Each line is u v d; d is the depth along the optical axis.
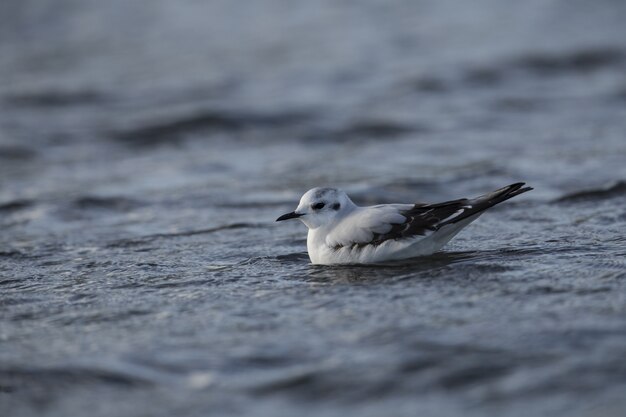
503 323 8.59
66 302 10.41
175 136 23.77
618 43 32.38
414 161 19.73
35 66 34.00
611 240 12.16
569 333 8.16
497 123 23.38
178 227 14.83
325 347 8.30
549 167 18.11
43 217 15.91
